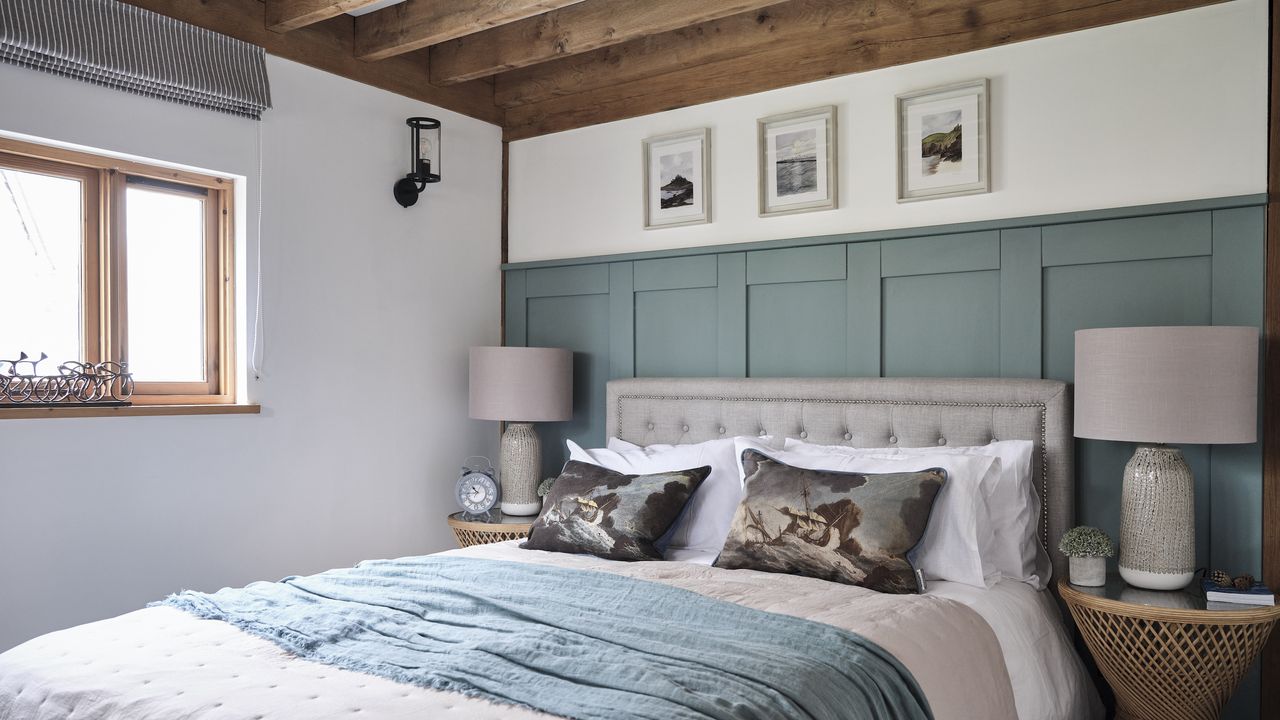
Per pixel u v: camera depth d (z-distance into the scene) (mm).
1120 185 3094
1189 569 2697
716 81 3967
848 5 3498
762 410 3666
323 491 3758
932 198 3439
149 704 1783
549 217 4488
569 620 2238
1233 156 2908
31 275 3078
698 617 2297
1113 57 3107
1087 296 3156
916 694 2033
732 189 3934
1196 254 2951
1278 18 2836
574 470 3426
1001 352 3301
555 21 3766
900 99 3506
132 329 3322
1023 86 3270
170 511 3264
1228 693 2615
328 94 3789
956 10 3385
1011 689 2371
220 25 3410
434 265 4242
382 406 4000
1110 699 3066
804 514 2807
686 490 3199
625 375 4207
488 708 1748
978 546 2805
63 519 2990
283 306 3621
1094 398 2711
